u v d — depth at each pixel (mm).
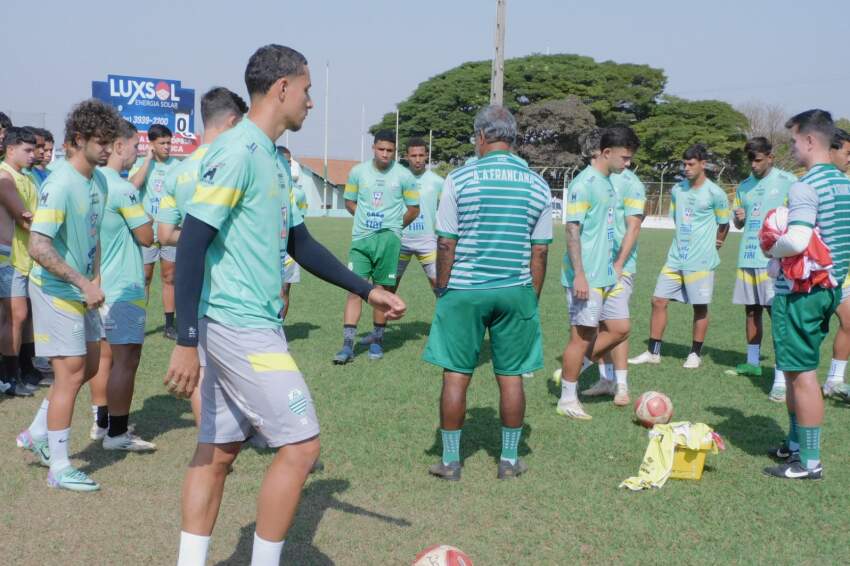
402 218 8266
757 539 3916
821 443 5539
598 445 5395
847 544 3875
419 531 3922
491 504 4301
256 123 3006
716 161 60000
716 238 8086
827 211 4719
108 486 4434
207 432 3086
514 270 4547
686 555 3723
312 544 3740
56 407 4309
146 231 4953
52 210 4145
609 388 6816
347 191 8242
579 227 5723
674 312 12133
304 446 2936
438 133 68250
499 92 23141
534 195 4566
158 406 6129
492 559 3635
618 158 5750
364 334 9539
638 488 4562
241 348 2922
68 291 4258
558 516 4156
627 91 64688
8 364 6363
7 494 4262
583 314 5887
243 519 4016
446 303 4613
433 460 4996
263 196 2939
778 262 4801
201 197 2816
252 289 2949
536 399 6637
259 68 2992
